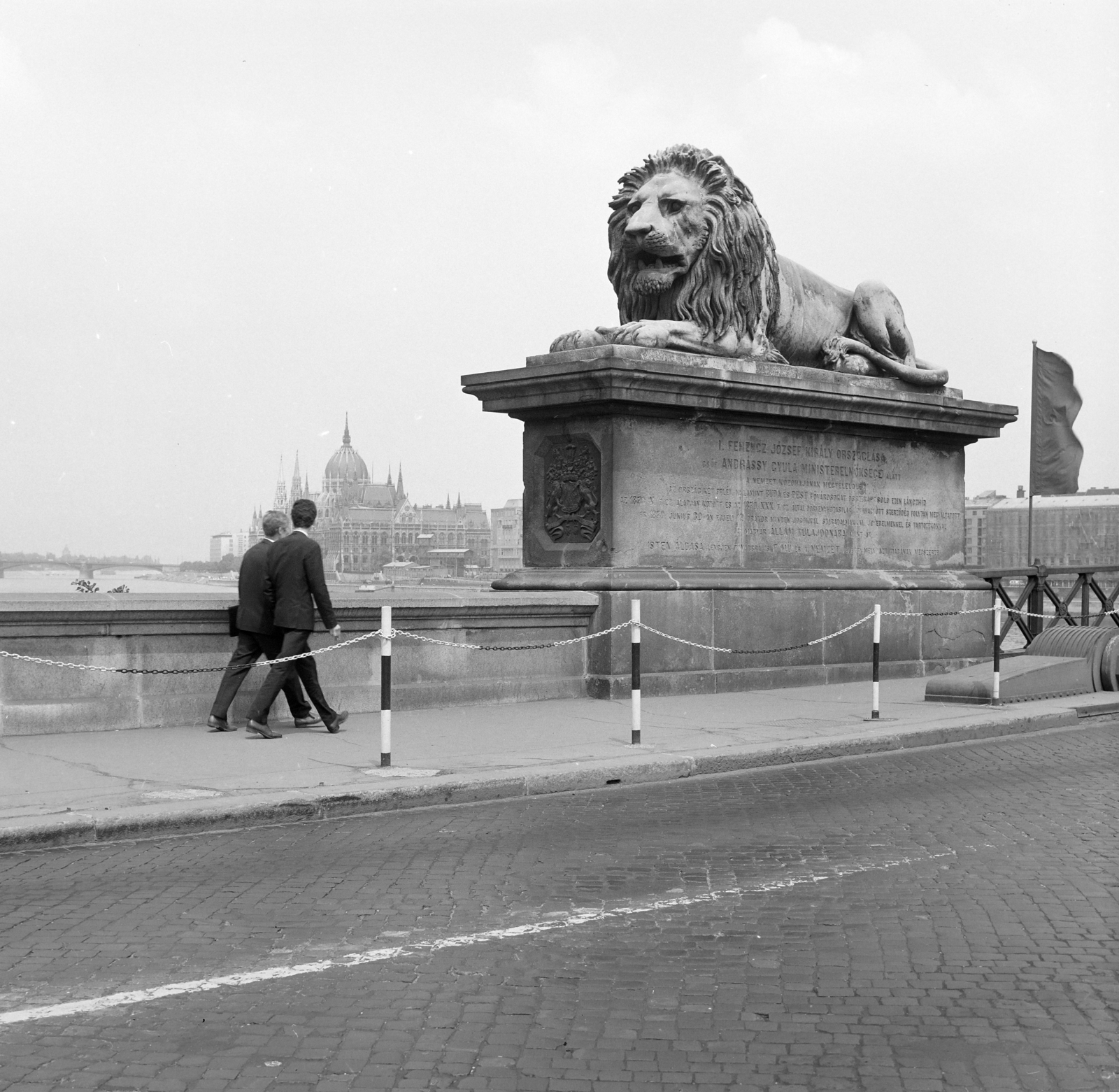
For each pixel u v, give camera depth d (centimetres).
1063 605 2448
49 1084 527
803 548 1892
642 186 1781
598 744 1334
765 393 1770
